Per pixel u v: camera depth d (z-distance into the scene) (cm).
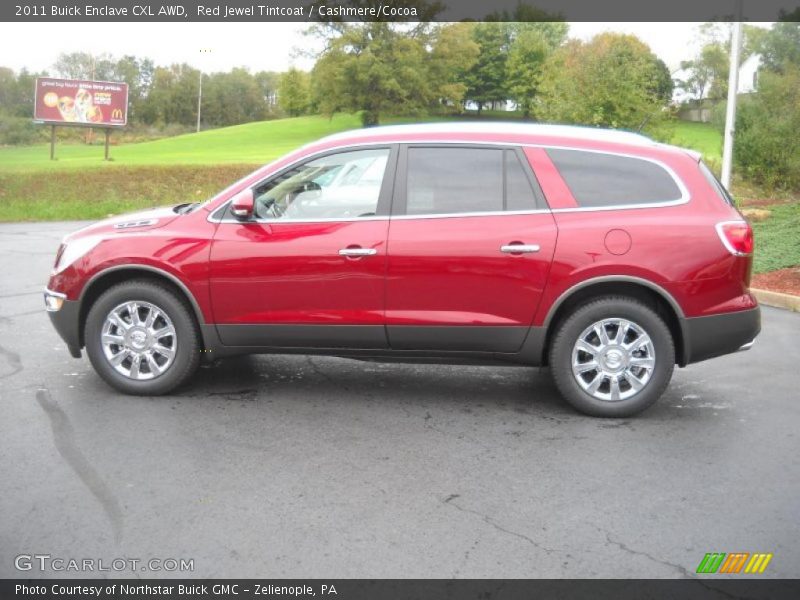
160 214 600
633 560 359
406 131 575
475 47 8162
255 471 454
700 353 549
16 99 8588
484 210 551
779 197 1998
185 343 579
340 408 571
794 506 417
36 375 637
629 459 481
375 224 555
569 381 556
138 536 375
